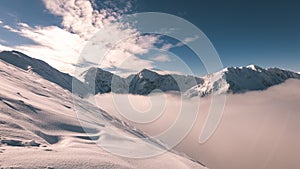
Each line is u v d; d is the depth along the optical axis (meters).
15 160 6.64
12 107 12.41
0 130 8.87
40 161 6.92
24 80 33.62
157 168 9.54
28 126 10.62
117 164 8.29
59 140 10.77
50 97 25.28
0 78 25.83
